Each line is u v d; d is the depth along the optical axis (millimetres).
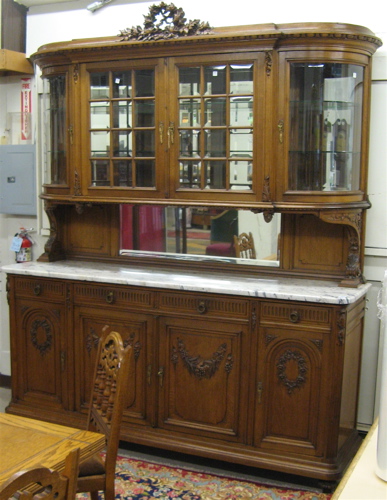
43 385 3674
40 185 4109
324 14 3291
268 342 3053
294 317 2969
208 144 3209
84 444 1950
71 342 3533
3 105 4238
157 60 3246
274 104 3037
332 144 3070
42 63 3625
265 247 3441
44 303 3609
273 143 3062
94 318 3463
